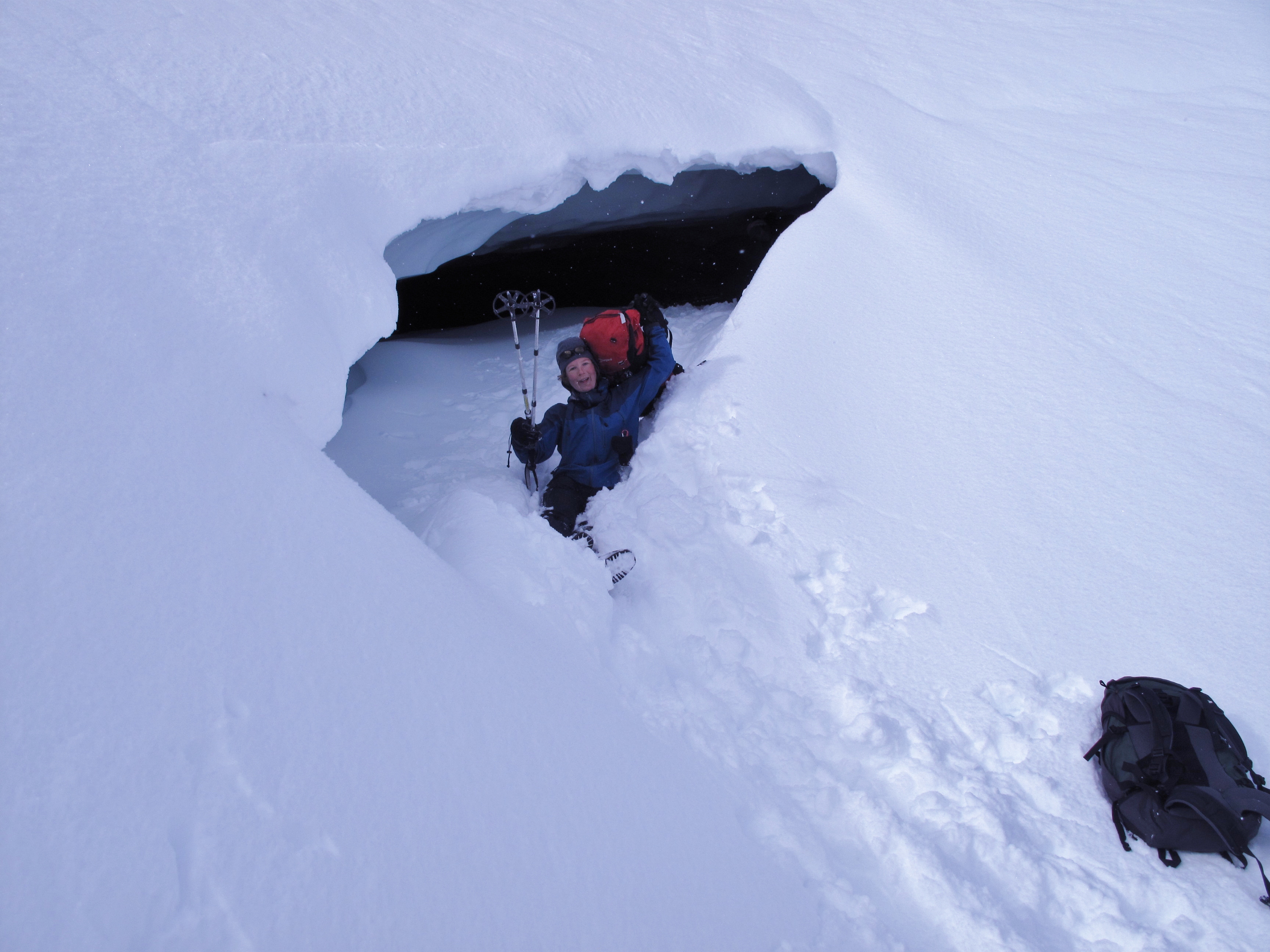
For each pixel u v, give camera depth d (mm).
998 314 3254
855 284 3543
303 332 2348
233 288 2240
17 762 1058
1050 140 4383
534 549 2346
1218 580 2201
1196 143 4203
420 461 3490
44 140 2244
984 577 2357
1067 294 3301
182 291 2117
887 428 2918
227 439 1821
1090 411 2787
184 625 1345
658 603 2451
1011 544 2432
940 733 1966
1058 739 1931
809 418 3037
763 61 4816
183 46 3104
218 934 1001
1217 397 2746
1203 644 2059
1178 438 2625
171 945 970
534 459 3221
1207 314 3105
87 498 1447
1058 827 1731
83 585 1308
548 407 3906
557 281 6652
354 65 3518
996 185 4027
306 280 2555
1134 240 3564
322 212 2793
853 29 5312
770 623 2318
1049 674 2080
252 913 1035
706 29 5043
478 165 3473
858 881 1649
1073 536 2412
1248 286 3213
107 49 2865
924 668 2143
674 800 1621
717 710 2023
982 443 2771
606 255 6812
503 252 5969
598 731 1679
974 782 1825
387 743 1341
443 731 1423
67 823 1025
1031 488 2584
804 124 4293
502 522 2436
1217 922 1517
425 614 1670
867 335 3309
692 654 2230
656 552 2629
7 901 923
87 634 1244
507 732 1500
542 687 1681
